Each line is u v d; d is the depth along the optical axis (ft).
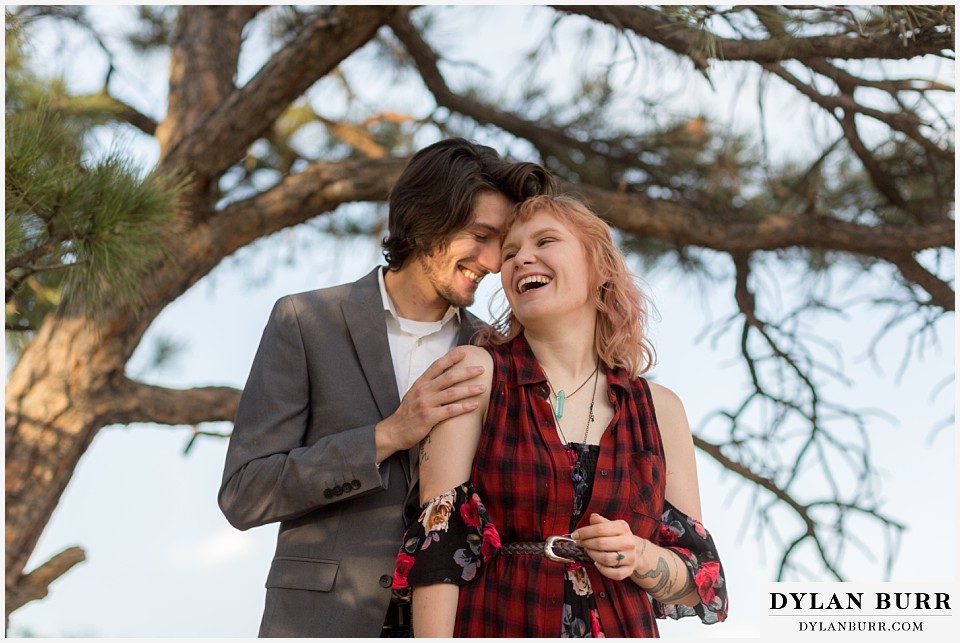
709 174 16.46
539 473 6.23
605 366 6.83
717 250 15.87
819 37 9.97
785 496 16.24
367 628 6.83
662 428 6.89
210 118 13.78
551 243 6.72
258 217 14.34
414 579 6.22
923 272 15.81
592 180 16.88
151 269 13.61
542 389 6.51
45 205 8.46
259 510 6.98
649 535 6.44
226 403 15.03
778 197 16.83
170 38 17.51
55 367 13.89
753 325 16.88
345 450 6.79
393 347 7.73
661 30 11.64
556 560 6.14
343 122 18.33
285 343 7.46
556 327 6.68
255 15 17.53
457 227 7.41
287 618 6.97
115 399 14.15
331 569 6.95
